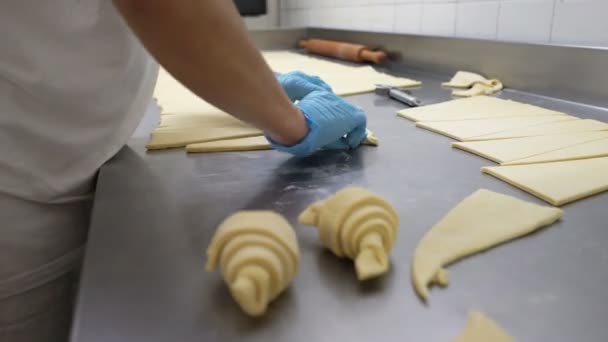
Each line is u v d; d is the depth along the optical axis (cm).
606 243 39
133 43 62
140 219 43
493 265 36
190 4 35
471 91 104
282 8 269
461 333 28
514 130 72
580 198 48
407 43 143
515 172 54
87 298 31
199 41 37
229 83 41
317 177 55
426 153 63
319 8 226
